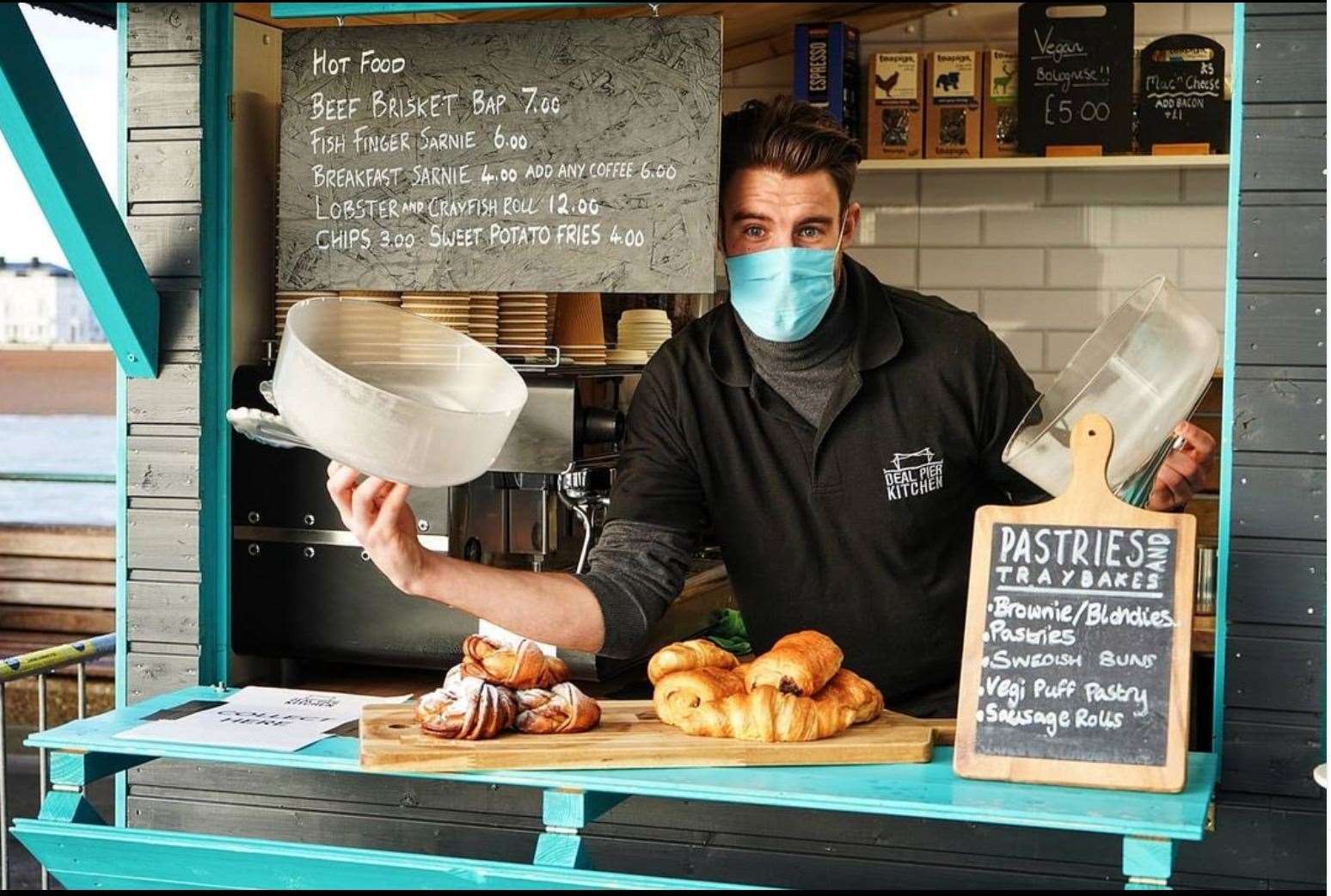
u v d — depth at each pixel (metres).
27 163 2.50
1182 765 1.90
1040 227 4.92
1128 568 1.96
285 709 2.41
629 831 2.60
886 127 4.72
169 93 2.75
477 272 2.66
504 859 2.63
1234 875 2.22
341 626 2.89
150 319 2.73
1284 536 2.16
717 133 2.50
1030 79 4.60
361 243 2.72
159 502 2.78
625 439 2.55
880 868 2.48
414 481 1.94
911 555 2.46
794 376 2.43
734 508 2.49
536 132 2.61
